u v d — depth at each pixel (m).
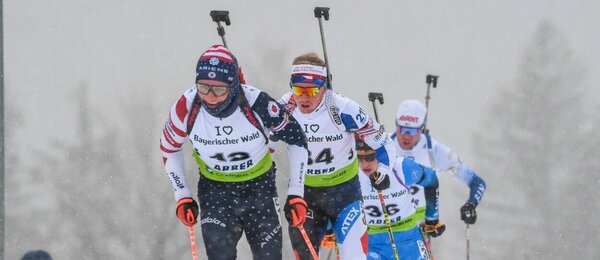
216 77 13.67
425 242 23.45
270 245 15.56
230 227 15.41
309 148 17.62
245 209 15.56
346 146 17.88
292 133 15.13
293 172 15.44
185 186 15.34
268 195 15.67
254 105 14.48
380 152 18.30
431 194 22.58
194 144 14.88
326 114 17.33
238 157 14.94
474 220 24.16
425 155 24.34
